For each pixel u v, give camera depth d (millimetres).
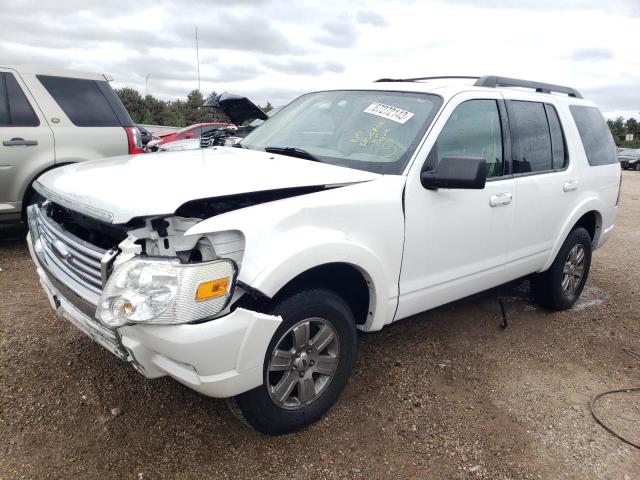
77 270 2594
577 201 4492
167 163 2953
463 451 2840
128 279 2141
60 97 5910
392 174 3072
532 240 4094
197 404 3076
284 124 3902
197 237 2289
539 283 4676
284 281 2428
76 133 5926
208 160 3068
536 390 3498
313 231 2600
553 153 4285
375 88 3717
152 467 2576
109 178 2627
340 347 2908
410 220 3068
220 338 2275
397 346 3963
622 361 4008
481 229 3551
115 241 2572
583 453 2883
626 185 19781
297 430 2881
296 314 2627
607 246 7934
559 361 3934
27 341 3654
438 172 2986
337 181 2836
